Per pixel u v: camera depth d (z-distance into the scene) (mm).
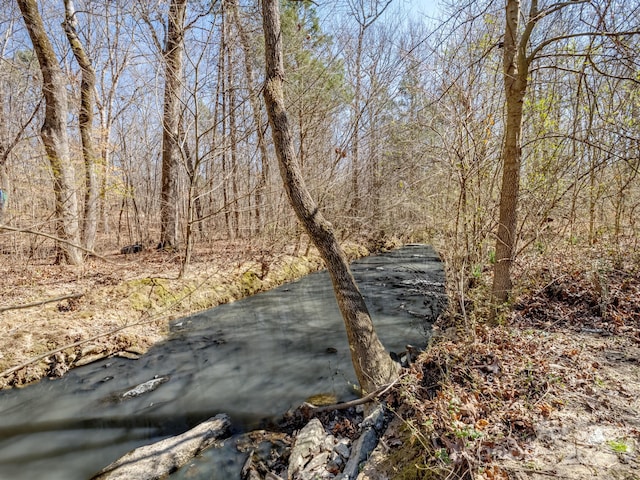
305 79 10023
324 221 3992
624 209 6141
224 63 8367
